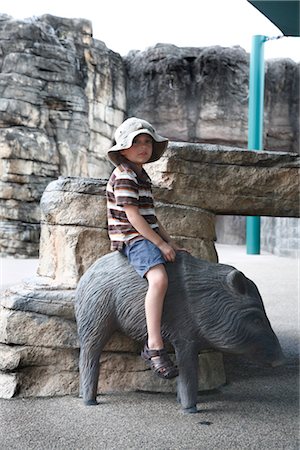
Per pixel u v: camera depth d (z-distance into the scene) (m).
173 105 19.05
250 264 12.26
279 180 4.04
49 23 15.96
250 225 15.63
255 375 4.13
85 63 16.28
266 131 19.55
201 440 2.80
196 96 19.08
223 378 3.89
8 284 8.07
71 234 3.68
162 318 3.22
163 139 3.25
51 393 3.46
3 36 14.44
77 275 3.64
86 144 15.71
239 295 3.26
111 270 3.33
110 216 3.21
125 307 3.25
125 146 3.08
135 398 3.46
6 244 13.46
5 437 2.79
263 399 3.53
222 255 14.84
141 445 2.73
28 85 14.36
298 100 19.56
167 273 3.23
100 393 3.52
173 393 3.59
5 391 3.40
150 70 19.00
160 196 3.84
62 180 3.76
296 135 19.67
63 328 3.51
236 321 3.20
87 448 2.68
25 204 13.73
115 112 17.95
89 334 3.32
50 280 3.71
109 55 17.52
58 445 2.71
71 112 15.25
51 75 14.87
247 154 4.00
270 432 2.93
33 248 13.69
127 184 3.06
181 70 18.97
